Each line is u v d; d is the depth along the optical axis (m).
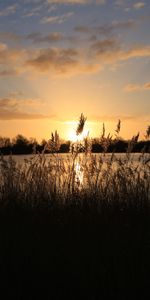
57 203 9.65
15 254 6.92
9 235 7.60
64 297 6.05
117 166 10.66
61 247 7.18
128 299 5.95
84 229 7.98
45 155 11.21
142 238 7.46
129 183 10.29
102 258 6.73
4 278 6.37
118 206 9.56
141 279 6.25
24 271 6.50
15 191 10.20
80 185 10.30
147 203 9.63
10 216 8.80
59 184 10.55
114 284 6.21
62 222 8.37
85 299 6.01
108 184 10.34
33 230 7.93
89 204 9.56
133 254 6.84
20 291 6.15
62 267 6.59
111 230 7.88
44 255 6.88
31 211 9.16
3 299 6.00
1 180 10.74
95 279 6.31
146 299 5.94
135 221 8.59
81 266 6.59
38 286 6.25
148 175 10.41
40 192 10.08
